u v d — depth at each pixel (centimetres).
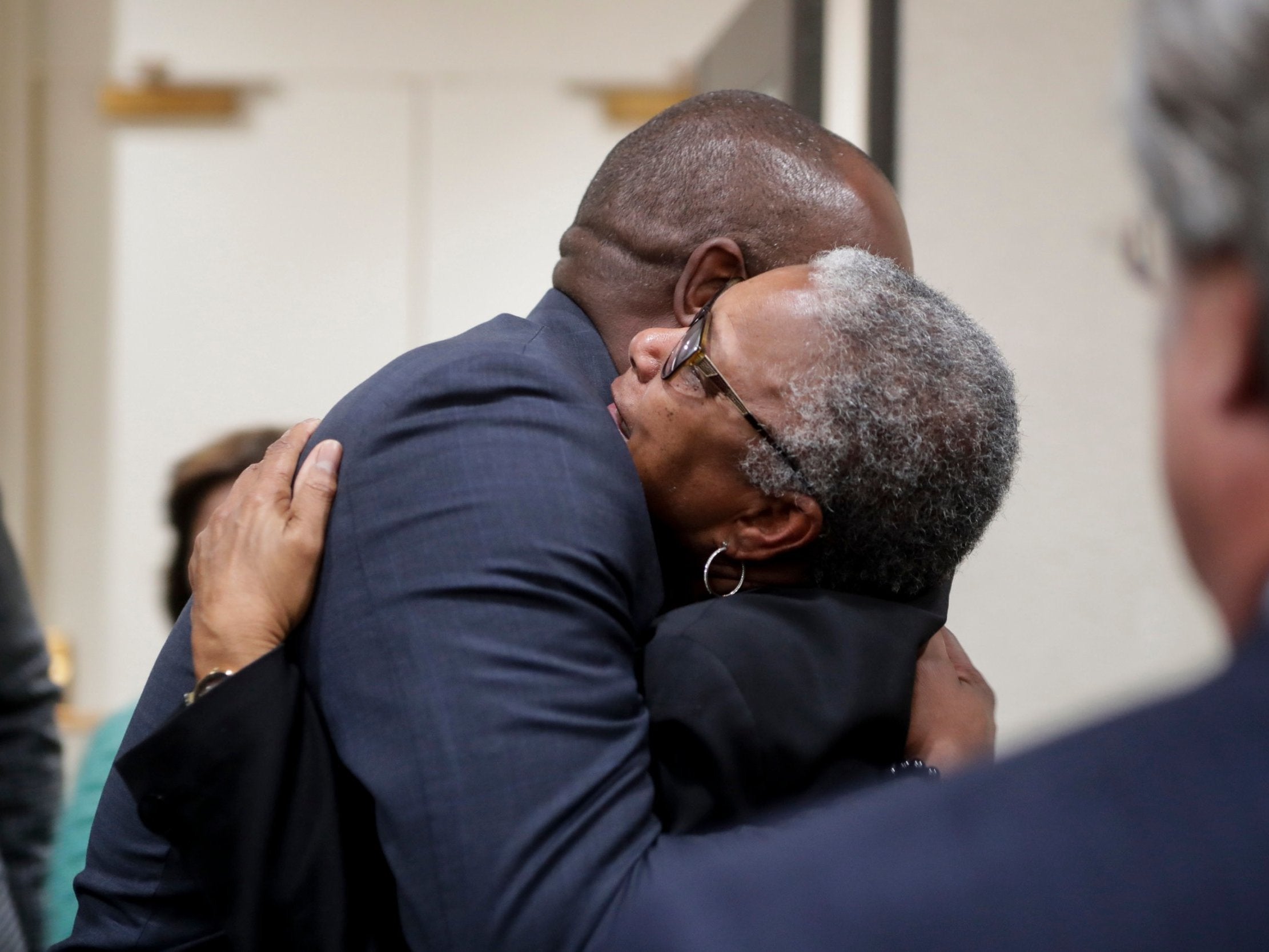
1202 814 35
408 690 85
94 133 303
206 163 304
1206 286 41
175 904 97
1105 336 203
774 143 114
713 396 94
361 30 304
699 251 110
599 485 91
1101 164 201
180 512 178
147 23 303
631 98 303
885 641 93
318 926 87
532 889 79
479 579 86
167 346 304
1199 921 34
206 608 93
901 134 201
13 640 156
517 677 84
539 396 93
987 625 205
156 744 88
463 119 305
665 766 89
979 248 203
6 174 300
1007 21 201
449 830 81
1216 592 43
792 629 92
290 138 304
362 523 92
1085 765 38
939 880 36
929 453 92
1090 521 205
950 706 102
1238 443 40
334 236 304
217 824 87
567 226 306
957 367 94
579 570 88
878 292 94
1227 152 38
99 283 304
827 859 38
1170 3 40
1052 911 35
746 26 235
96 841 103
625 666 90
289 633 93
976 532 98
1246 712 37
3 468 302
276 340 304
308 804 88
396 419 93
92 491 304
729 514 95
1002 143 202
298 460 100
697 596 102
